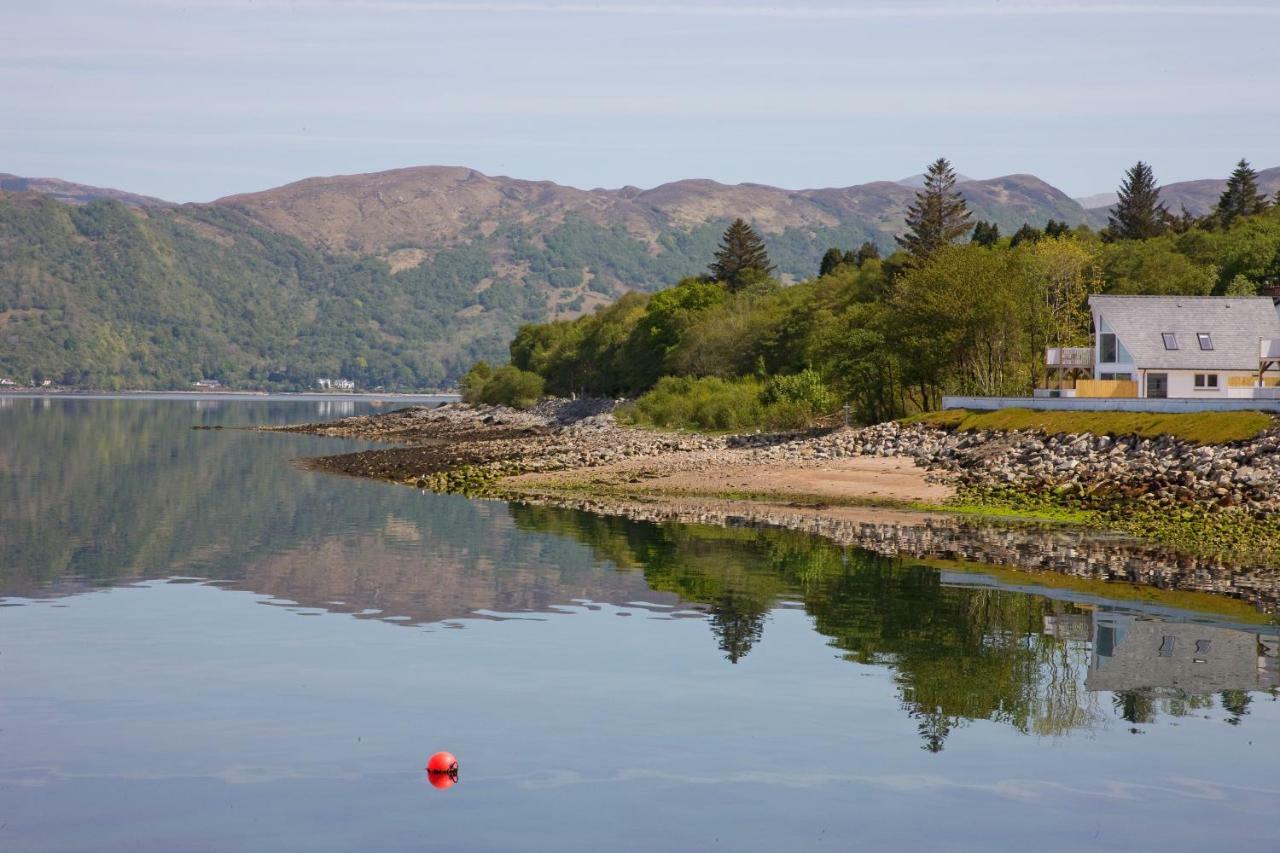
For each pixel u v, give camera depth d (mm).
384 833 21219
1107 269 130875
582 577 44406
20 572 46344
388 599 40500
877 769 24203
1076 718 27203
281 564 47875
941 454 78625
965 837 21141
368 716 27438
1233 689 29453
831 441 89312
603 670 31125
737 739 25797
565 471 87188
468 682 30047
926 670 31031
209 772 24047
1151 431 66875
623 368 183000
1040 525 56500
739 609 38438
